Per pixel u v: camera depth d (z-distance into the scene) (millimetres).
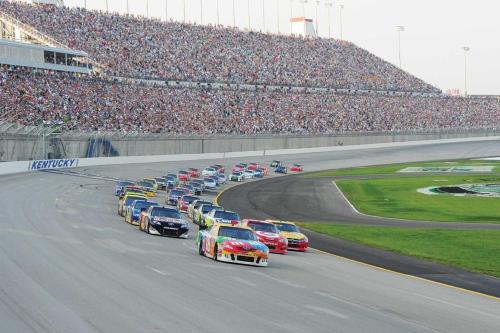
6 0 133875
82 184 78625
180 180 95062
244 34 175375
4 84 98562
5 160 84312
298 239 37781
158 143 116750
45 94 102812
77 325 14641
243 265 28219
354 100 171500
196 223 50250
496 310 21234
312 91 168125
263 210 66812
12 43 109312
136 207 44750
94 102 110312
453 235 47969
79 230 37469
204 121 129500
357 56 197250
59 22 134375
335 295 21812
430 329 17016
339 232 49781
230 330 14953
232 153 133875
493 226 55531
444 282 27859
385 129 168750
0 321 14773
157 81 135500
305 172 126000
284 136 145000
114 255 27672
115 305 17094
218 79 148750
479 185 95125
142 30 149125
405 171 122875
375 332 15992
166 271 24031
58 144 96000
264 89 156750
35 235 33312
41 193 64188
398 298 22344
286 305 18906
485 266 33469
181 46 152500
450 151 161500
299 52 181750
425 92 197250
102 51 133125
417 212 68125
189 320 15773
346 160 143250
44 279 20547
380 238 46125
